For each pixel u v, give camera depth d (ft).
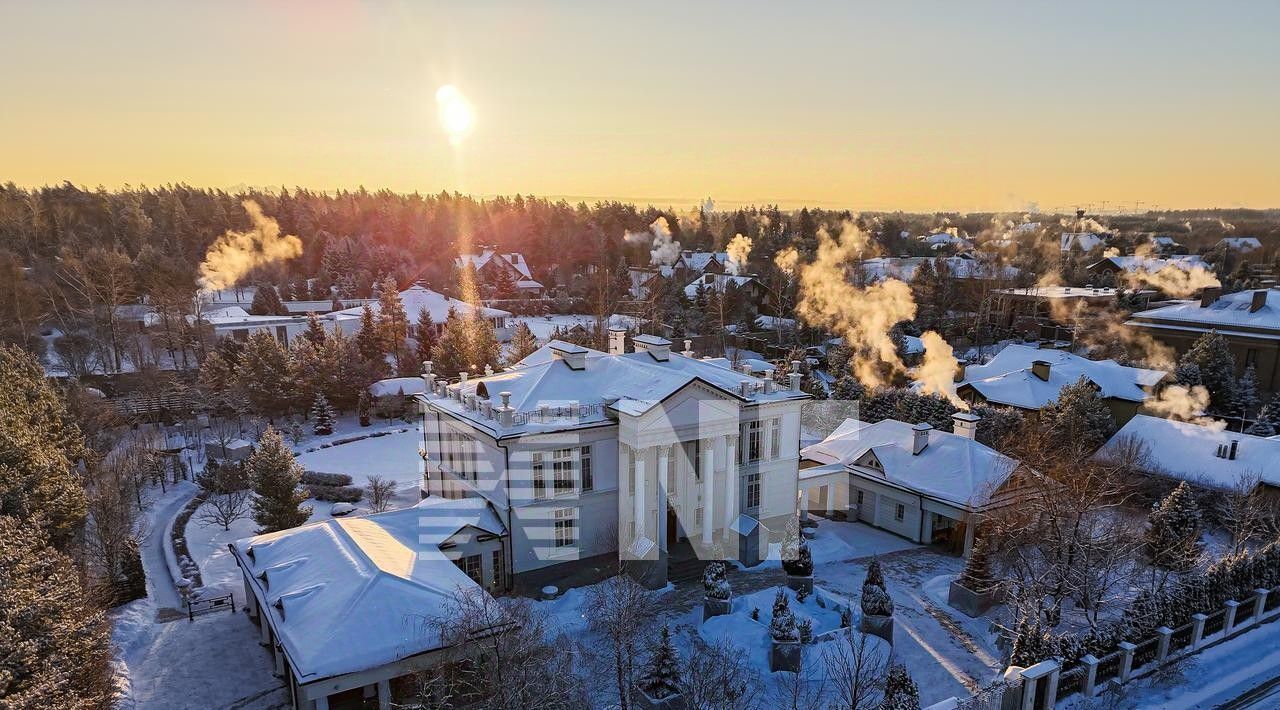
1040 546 132.57
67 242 440.04
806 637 114.11
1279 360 251.60
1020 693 90.17
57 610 95.35
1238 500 149.79
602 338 332.19
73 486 144.66
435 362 305.53
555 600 131.95
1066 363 246.06
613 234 649.61
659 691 97.50
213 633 123.24
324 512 186.19
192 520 180.45
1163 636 103.81
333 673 90.22
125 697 103.40
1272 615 119.24
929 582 142.92
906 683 88.69
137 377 280.92
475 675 91.45
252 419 261.24
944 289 400.26
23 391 171.53
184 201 591.78
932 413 213.87
